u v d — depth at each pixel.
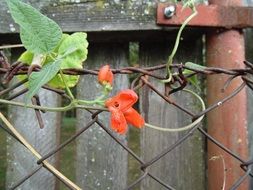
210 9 0.36
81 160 0.37
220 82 0.36
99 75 0.21
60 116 0.37
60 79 0.23
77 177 0.37
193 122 0.25
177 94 0.37
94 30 0.35
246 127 0.36
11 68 0.22
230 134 0.35
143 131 0.37
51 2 0.36
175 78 0.24
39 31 0.20
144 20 0.35
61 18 0.36
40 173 0.36
